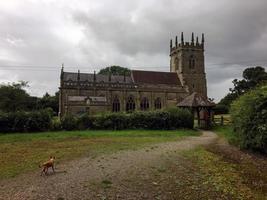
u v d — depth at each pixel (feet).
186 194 34.50
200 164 51.29
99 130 138.62
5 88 304.30
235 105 73.05
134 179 40.78
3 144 86.74
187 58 319.68
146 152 66.03
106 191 35.19
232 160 56.03
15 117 131.54
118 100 283.38
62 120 139.74
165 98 301.43
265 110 56.75
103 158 58.08
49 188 36.58
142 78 305.12
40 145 83.10
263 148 60.59
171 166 49.60
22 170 47.96
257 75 346.95
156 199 32.65
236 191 35.88
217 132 136.98
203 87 322.55
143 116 144.66
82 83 271.08
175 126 145.69
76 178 41.65
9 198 32.68
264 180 41.75
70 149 73.10
